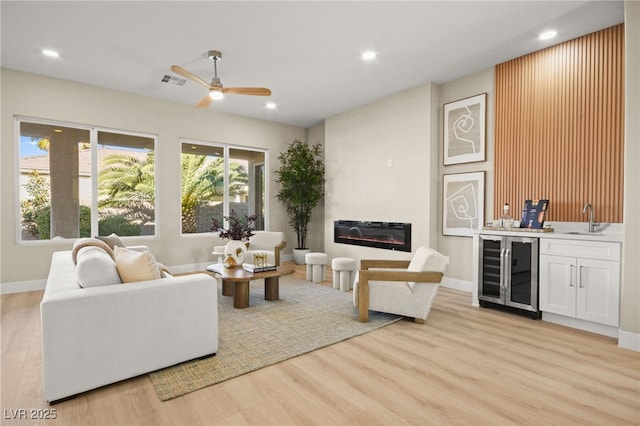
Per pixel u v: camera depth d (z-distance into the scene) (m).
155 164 5.57
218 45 3.71
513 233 3.57
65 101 4.69
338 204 6.34
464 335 2.99
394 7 3.00
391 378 2.23
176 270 5.73
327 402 1.96
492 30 3.39
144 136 5.46
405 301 3.29
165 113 5.57
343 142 6.23
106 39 3.57
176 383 2.14
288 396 2.02
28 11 3.04
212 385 2.13
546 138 3.77
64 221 4.84
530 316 3.50
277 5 2.97
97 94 4.94
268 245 5.73
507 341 2.86
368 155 5.73
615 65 3.28
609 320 2.92
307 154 6.81
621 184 3.23
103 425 1.74
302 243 7.08
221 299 4.14
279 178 7.04
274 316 3.48
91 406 1.90
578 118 3.52
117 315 2.08
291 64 4.19
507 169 4.12
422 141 4.87
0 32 3.41
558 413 1.86
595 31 3.40
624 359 2.52
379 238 5.53
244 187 6.70
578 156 3.52
